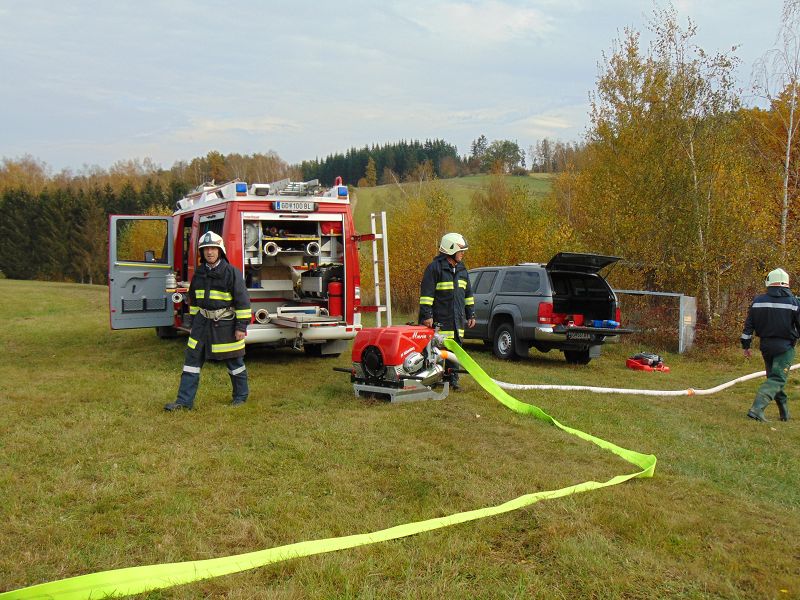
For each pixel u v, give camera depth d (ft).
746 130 55.47
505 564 11.30
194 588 10.33
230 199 30.30
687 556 11.78
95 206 202.59
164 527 12.65
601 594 10.29
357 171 291.38
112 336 45.06
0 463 16.21
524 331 35.88
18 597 9.68
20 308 71.10
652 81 53.67
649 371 35.91
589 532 12.38
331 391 25.66
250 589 10.26
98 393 24.47
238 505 13.88
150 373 29.14
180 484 15.10
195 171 251.60
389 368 23.63
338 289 32.30
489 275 39.63
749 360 41.42
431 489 14.88
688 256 48.85
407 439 18.89
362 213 133.90
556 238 59.98
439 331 26.21
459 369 25.32
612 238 53.42
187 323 36.06
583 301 37.76
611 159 57.06
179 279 38.19
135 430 19.51
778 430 22.47
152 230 89.30
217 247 22.34
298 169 248.11
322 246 32.48
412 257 72.69
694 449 19.40
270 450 17.72
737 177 49.80
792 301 24.20
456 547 11.71
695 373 36.35
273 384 27.02
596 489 15.02
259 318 30.81
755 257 48.01
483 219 74.23
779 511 14.47
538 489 15.02
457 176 260.83
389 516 13.30
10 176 258.16
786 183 50.75
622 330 35.06
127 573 10.57
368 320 60.80
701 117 50.47
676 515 13.48
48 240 198.80
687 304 43.60
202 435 19.11
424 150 287.07
